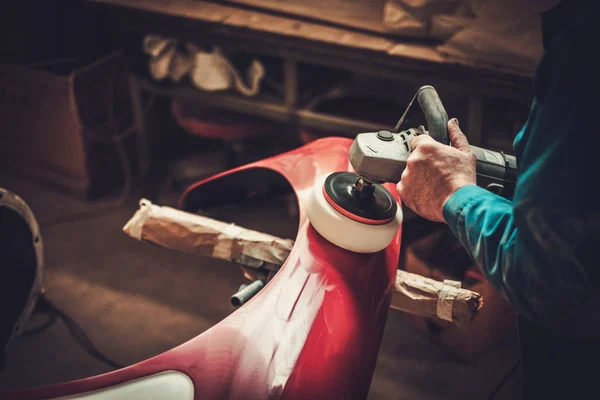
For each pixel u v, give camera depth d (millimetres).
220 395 1004
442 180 1008
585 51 751
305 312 1117
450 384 2230
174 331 2422
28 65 2977
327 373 1049
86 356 2289
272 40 2508
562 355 950
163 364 1048
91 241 2859
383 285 1228
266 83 2875
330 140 1656
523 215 801
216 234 1485
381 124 2627
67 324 2422
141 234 1551
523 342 1035
